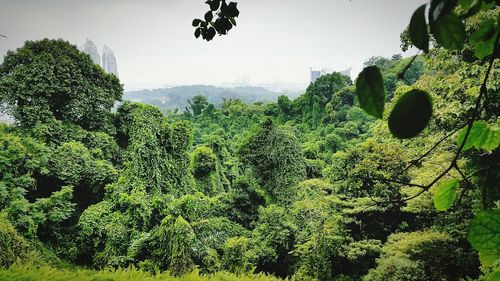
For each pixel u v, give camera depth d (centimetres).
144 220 1387
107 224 1359
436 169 855
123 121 1838
